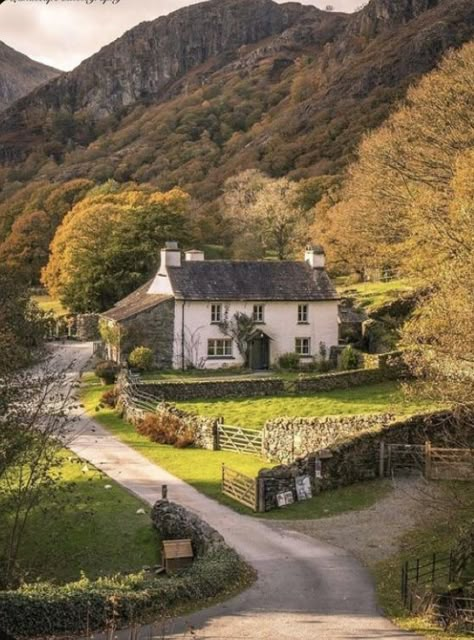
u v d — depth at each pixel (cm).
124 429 4069
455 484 2764
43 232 10800
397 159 5575
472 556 1958
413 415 3089
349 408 4094
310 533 2464
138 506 2734
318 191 10862
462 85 5241
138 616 1788
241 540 2397
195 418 3750
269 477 2741
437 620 1761
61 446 2486
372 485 2898
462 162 4312
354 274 8062
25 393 2489
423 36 16975
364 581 2048
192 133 19800
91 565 2280
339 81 18188
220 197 12481
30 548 2400
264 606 1866
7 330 2458
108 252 7994
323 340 5841
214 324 5653
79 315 7731
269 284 5831
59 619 1731
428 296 3578
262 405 4284
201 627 1728
